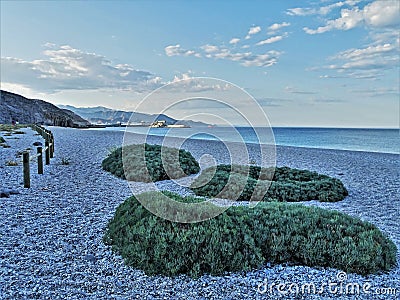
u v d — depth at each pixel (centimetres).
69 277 454
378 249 514
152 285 447
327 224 565
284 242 529
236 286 453
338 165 1752
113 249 543
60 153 1697
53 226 647
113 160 1338
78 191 948
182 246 488
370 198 1035
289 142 4453
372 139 5441
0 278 439
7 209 741
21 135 2539
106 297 410
